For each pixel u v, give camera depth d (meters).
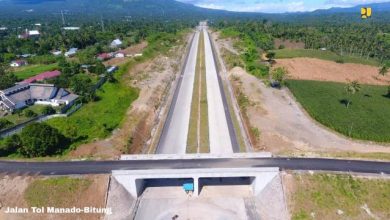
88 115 95.25
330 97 110.62
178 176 62.28
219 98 112.69
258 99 104.56
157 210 60.69
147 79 131.62
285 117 92.06
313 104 102.38
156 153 77.12
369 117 93.25
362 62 162.50
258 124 86.75
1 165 66.62
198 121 94.50
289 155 69.12
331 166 63.62
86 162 67.44
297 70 147.38
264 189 62.44
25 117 94.88
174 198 63.84
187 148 79.00
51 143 71.38
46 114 95.94
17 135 74.06
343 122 88.56
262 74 133.38
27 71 148.00
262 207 60.31
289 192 59.03
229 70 145.50
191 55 184.38
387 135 80.38
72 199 58.72
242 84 121.00
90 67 139.62
